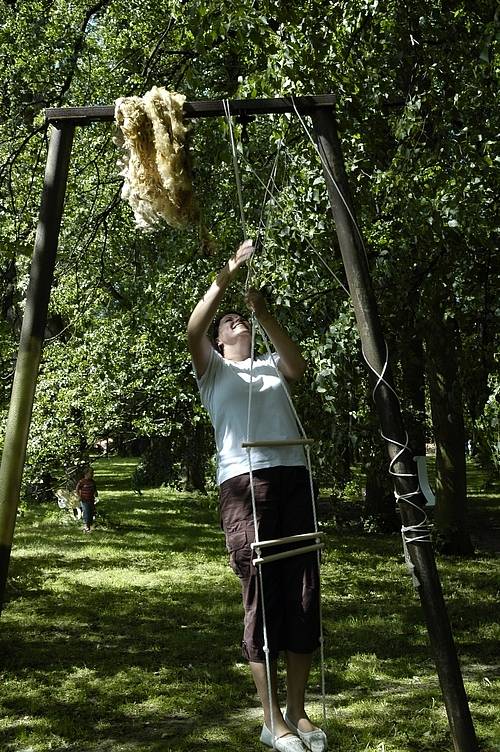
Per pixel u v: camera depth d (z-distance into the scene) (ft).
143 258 40.88
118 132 12.62
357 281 13.30
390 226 24.23
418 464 44.21
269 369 12.84
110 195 40.60
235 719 21.38
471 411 29.84
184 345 36.94
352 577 41.96
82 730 20.52
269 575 12.03
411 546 12.84
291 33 21.95
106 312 46.19
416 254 25.76
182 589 38.58
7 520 12.67
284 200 23.09
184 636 29.78
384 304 26.04
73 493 60.59
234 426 12.33
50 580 40.86
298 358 12.96
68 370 50.39
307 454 12.26
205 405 12.78
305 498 12.30
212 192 30.07
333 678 24.57
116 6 40.22
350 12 23.08
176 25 32.65
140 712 21.94
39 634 30.35
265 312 12.73
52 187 13.14
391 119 24.35
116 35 40.68
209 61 33.42
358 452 27.04
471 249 25.23
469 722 12.63
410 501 12.84
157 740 19.83
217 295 12.30
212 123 25.16
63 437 51.37
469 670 25.50
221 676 24.94
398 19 24.82
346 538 55.62
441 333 33.71
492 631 30.32
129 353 47.29
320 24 22.53
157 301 34.88
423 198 22.77
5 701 22.81
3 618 32.81
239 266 12.21
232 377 12.54
